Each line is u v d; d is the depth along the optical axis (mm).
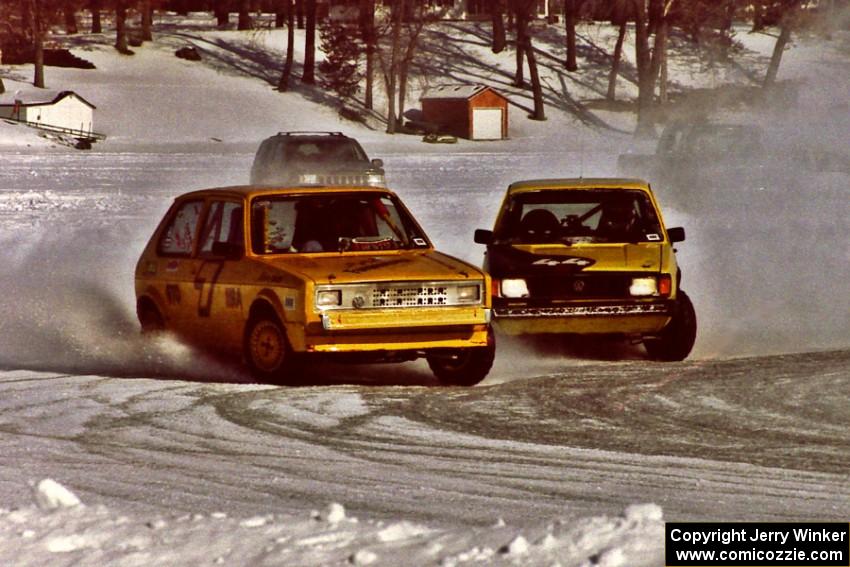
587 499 26391
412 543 19438
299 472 29203
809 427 35188
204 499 26078
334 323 40750
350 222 45562
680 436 33969
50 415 36531
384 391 40938
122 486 27453
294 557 18812
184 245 47906
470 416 36750
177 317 47062
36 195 136500
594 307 46062
